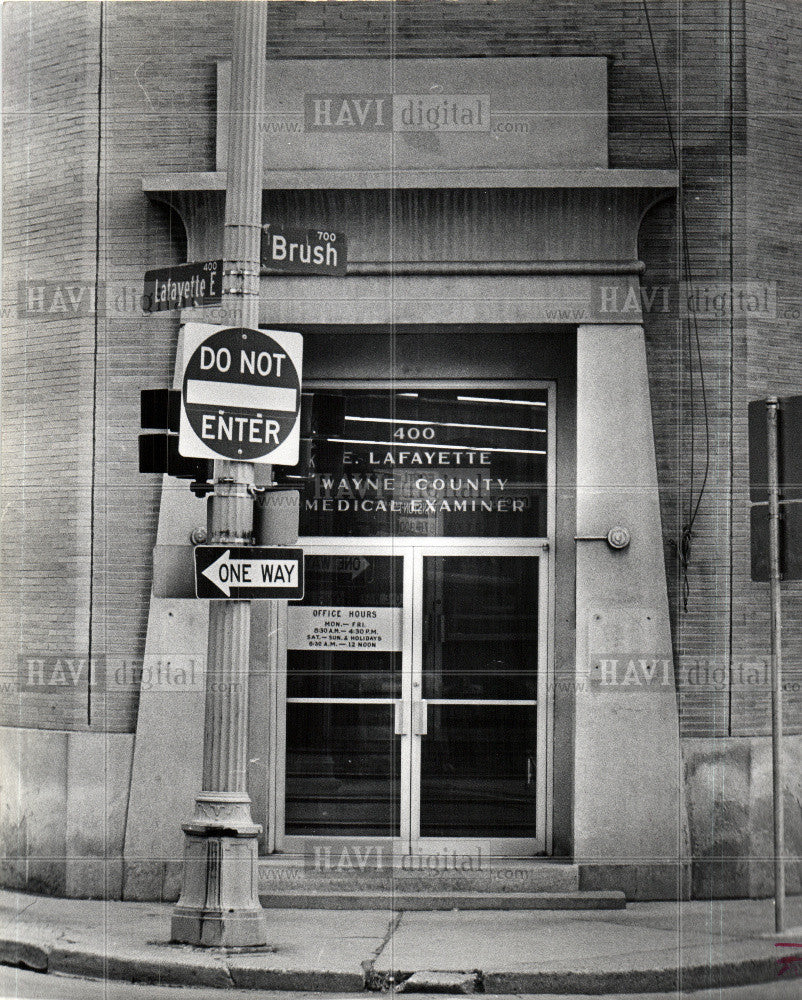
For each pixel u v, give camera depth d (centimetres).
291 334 976
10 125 1194
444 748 1171
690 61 1156
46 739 1143
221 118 1166
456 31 1155
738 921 1040
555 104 1148
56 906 1090
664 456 1143
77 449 1161
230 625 958
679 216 1150
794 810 1111
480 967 916
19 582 1166
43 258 1181
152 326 1164
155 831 1120
